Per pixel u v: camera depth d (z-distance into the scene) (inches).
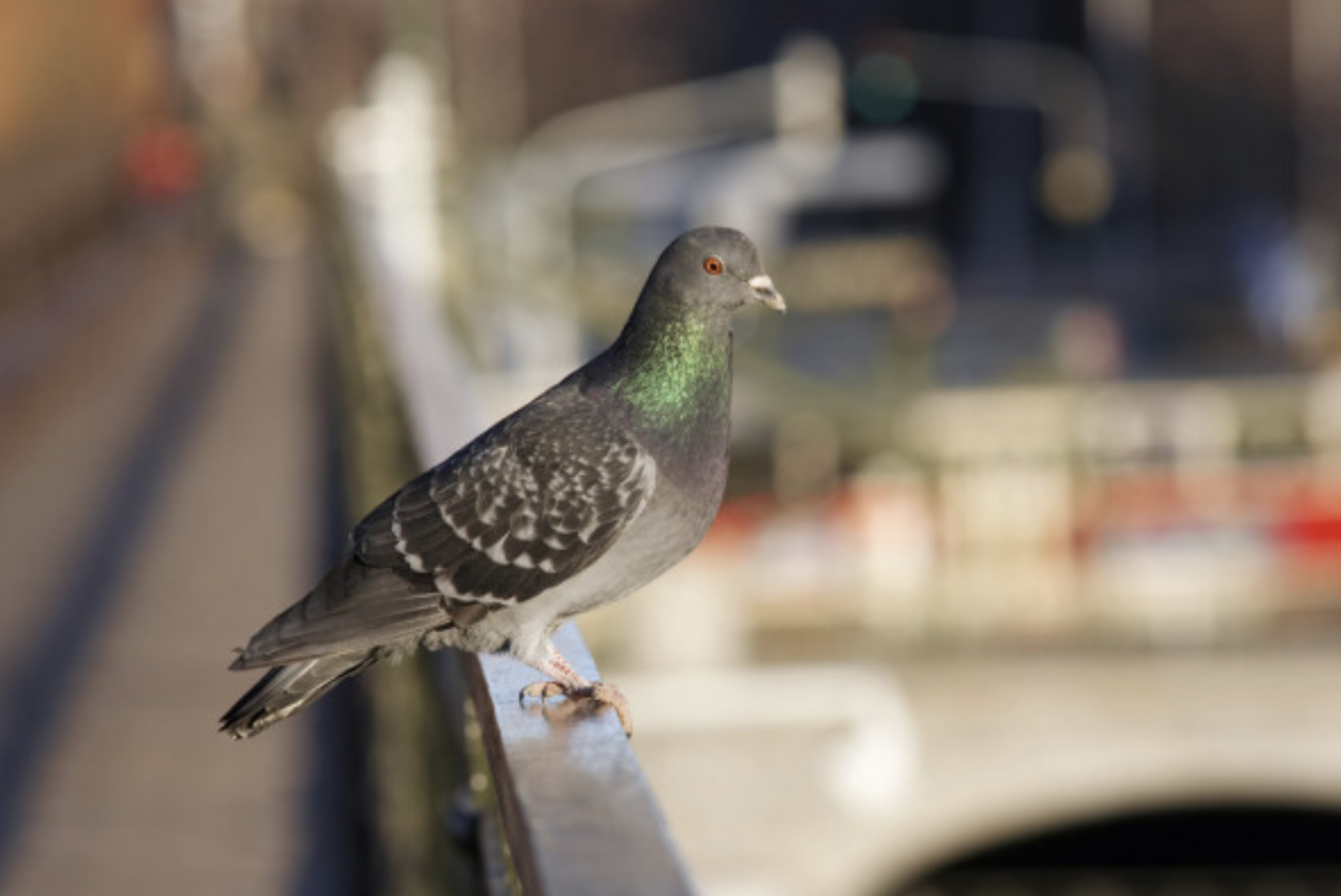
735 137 1802.4
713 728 656.4
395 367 275.7
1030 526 945.5
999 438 964.6
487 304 1025.5
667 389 156.6
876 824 655.8
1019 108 2012.8
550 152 1632.6
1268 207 1996.8
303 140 1569.9
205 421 604.1
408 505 154.3
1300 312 1531.7
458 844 165.9
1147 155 2014.0
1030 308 1552.7
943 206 1999.3
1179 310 1563.7
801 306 1433.3
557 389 160.4
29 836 246.5
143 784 263.9
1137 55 2021.4
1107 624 918.4
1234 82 2020.2
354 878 222.2
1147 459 969.5
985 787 669.3
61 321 927.0
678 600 755.4
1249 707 708.0
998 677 737.0
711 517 160.2
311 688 151.6
